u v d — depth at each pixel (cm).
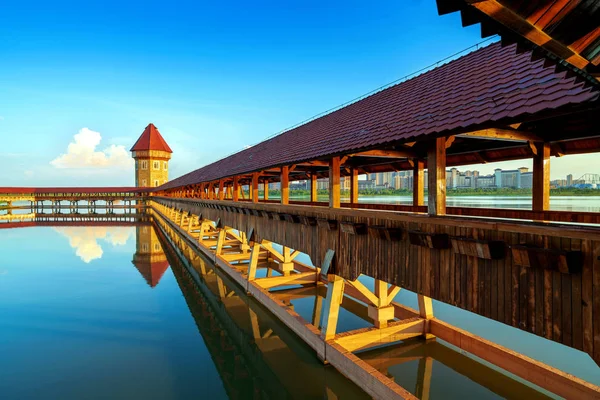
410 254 483
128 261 2058
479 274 388
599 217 441
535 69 385
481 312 385
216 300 1252
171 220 3394
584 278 294
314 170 1102
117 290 1467
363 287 793
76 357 850
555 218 490
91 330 1030
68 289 1488
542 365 600
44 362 821
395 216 497
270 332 970
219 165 1953
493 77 446
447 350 788
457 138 593
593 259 287
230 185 2205
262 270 1656
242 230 1240
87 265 1958
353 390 626
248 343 907
